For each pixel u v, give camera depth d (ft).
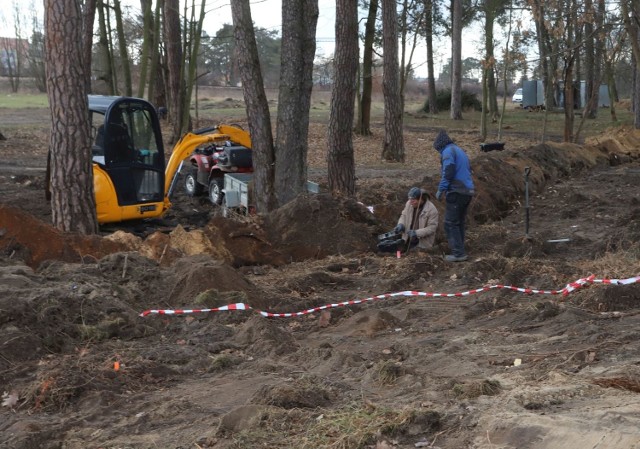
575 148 74.08
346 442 14.11
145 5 81.66
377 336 24.31
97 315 24.08
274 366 20.61
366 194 51.78
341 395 17.54
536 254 36.42
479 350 20.83
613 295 25.20
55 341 22.22
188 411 17.57
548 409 14.51
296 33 44.68
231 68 217.36
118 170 44.73
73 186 38.19
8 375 20.07
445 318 25.62
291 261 37.29
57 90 37.60
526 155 64.44
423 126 134.10
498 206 51.42
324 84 214.48
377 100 212.43
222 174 56.80
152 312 25.61
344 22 49.65
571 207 52.11
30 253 31.58
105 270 28.94
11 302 22.76
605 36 80.79
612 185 62.39
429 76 169.58
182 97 92.22
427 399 16.14
